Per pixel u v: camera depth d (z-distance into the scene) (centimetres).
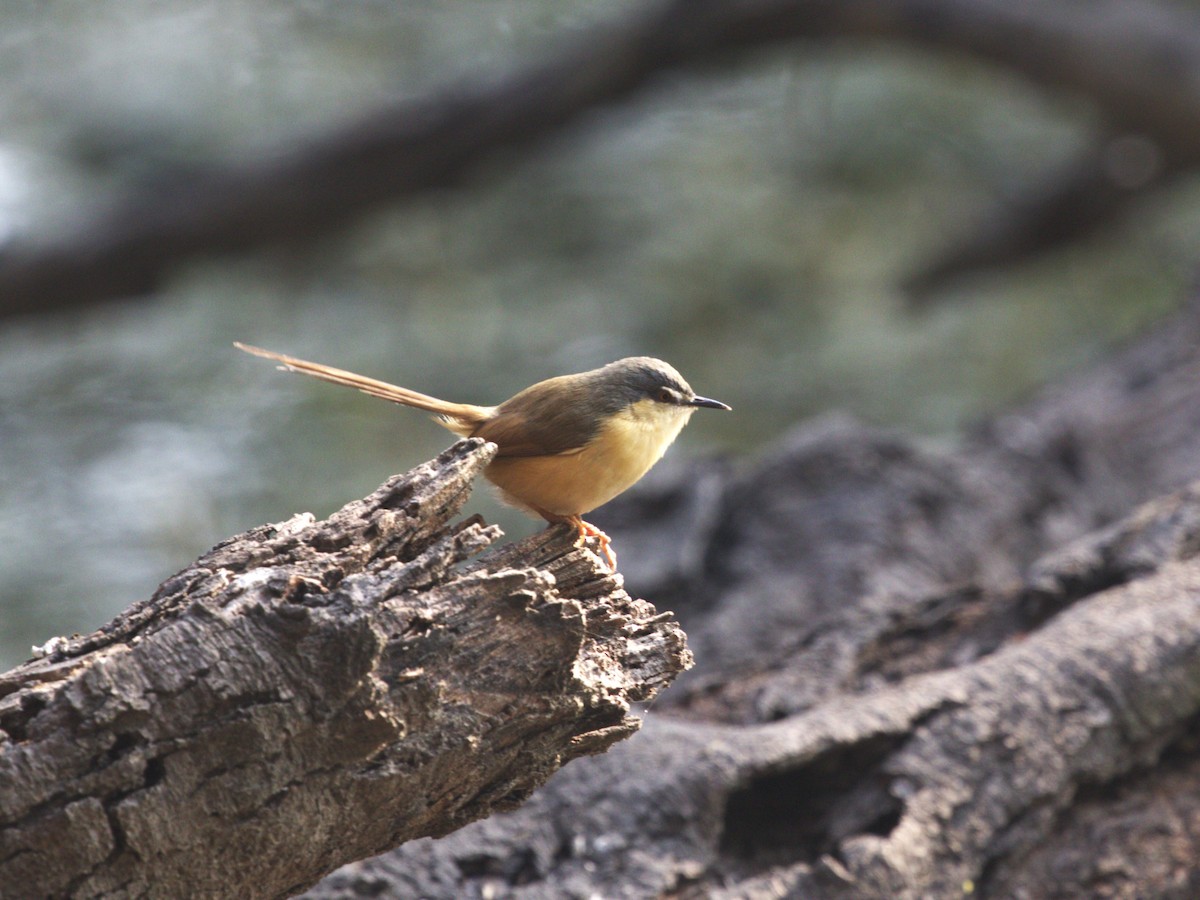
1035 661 673
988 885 620
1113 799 659
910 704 654
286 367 676
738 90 1894
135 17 1728
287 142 1728
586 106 1720
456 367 1573
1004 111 1875
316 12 1780
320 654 412
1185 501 809
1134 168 1831
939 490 1021
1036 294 1825
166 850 420
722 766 627
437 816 485
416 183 1725
